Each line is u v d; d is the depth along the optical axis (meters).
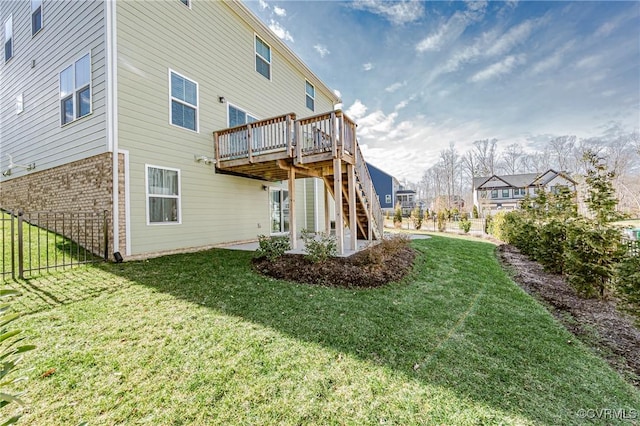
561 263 6.02
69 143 6.80
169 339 2.78
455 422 1.85
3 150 9.49
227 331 2.97
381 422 1.84
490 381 2.29
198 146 7.71
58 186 7.19
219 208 8.30
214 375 2.26
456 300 4.21
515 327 3.34
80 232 6.46
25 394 2.00
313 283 4.61
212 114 8.16
